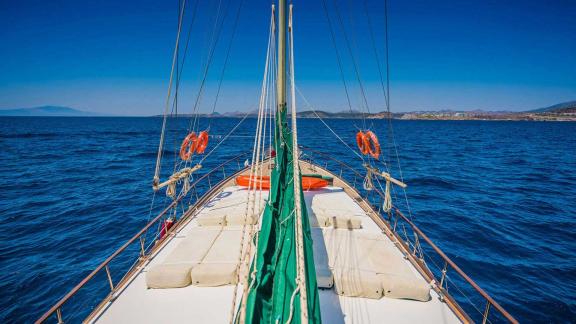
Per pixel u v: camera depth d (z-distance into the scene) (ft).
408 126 433.48
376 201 53.01
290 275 9.03
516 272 32.22
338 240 19.30
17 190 64.08
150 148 142.72
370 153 25.09
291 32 17.98
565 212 51.60
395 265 16.65
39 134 226.99
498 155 128.98
